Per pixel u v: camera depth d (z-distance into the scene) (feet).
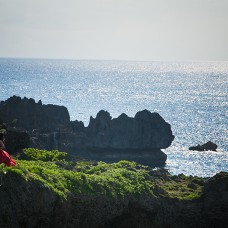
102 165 169.68
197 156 393.91
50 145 337.52
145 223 144.56
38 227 123.85
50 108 411.75
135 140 390.01
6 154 118.01
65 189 131.95
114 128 391.04
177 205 150.61
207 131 530.27
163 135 394.11
